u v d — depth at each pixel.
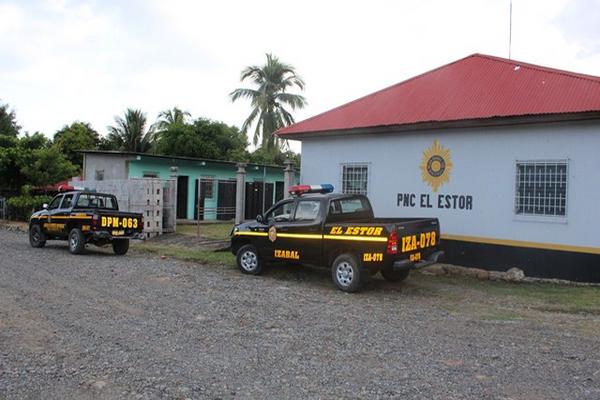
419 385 4.69
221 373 4.95
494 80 12.97
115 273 10.74
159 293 8.76
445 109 12.35
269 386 4.63
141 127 43.88
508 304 8.52
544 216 10.82
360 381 4.78
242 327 6.65
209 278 10.43
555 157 10.65
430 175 12.59
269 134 36.09
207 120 35.44
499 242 11.43
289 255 10.38
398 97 14.39
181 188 24.72
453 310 8.00
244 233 11.12
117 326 6.58
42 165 24.14
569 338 6.37
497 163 11.49
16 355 5.39
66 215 14.12
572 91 10.83
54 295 8.44
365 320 7.18
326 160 14.62
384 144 13.44
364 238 9.14
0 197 25.78
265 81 36.75
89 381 4.68
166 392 4.45
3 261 12.14
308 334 6.38
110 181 18.78
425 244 9.59
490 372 5.06
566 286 10.22
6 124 44.53
